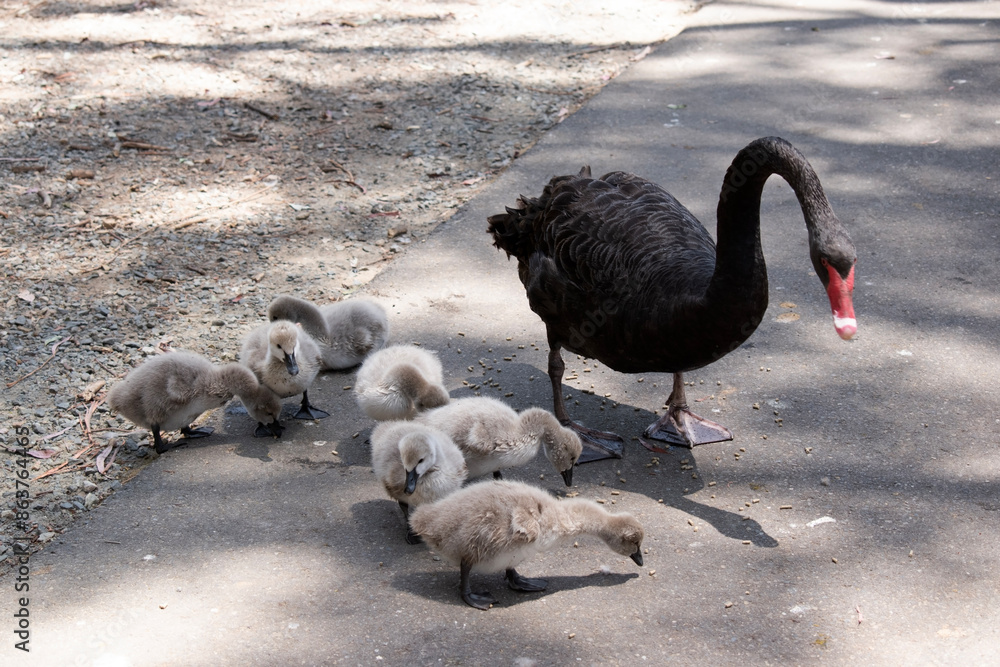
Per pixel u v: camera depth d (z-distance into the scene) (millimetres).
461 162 5621
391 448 4297
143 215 5312
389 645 4102
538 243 4562
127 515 4363
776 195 5410
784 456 4484
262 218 5320
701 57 6484
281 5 7469
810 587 4191
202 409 4523
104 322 4879
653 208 4492
